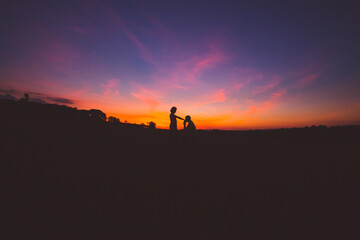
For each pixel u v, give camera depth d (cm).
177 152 577
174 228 176
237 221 194
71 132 777
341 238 166
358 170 408
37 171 299
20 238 143
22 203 199
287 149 716
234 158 523
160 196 250
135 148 587
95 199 226
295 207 231
